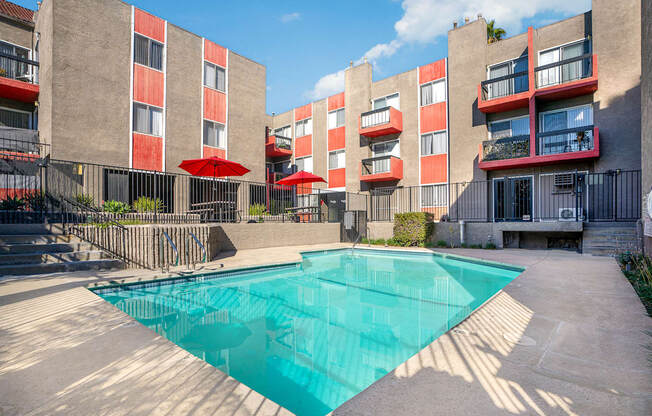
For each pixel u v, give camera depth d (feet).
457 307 17.06
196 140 53.31
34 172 36.86
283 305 17.31
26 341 9.29
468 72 55.57
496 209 52.44
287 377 9.37
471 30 55.62
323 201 67.87
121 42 45.34
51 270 20.22
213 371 7.47
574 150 45.62
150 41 48.57
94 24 42.86
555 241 44.45
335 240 49.62
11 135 40.34
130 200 44.88
